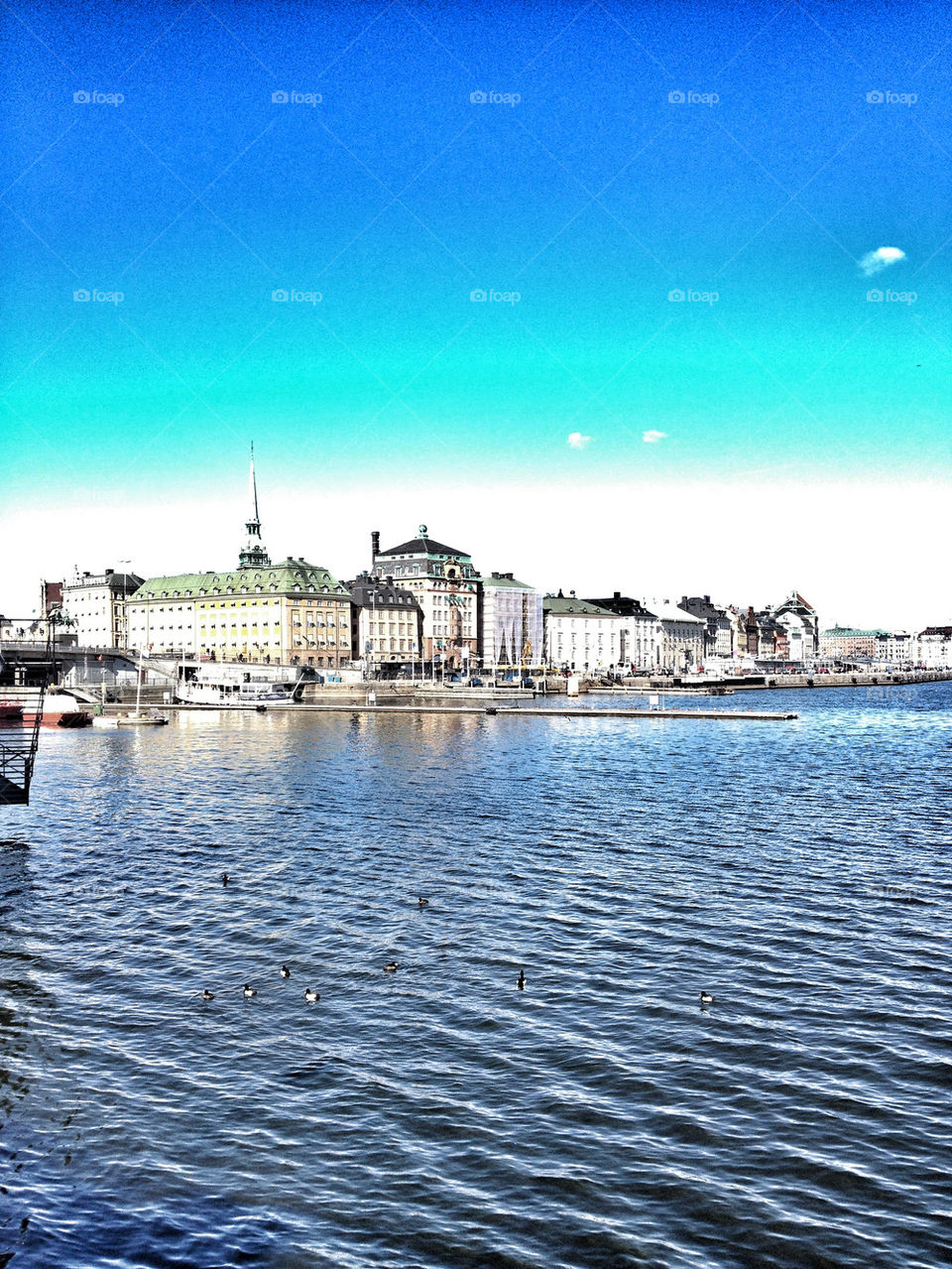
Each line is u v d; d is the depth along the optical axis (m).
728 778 85.81
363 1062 28.06
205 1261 19.83
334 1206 21.53
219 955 36.56
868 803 71.25
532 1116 25.17
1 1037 29.45
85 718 150.62
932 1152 23.61
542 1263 19.80
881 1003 32.19
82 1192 21.97
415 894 44.78
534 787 79.56
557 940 38.38
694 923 40.50
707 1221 21.09
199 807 69.38
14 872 49.31
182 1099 25.88
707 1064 27.98
